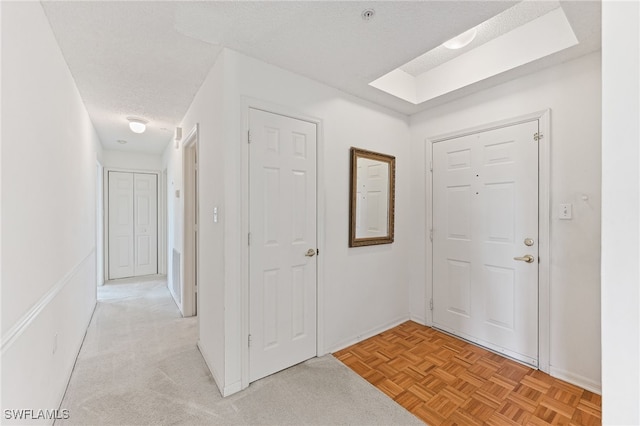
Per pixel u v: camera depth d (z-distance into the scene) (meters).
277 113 2.17
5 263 1.11
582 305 2.01
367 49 1.96
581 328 2.01
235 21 1.66
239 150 1.97
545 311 2.18
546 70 2.19
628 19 0.63
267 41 1.86
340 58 2.06
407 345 2.62
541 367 2.19
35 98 1.44
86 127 3.01
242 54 1.98
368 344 2.64
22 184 1.27
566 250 2.09
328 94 2.48
